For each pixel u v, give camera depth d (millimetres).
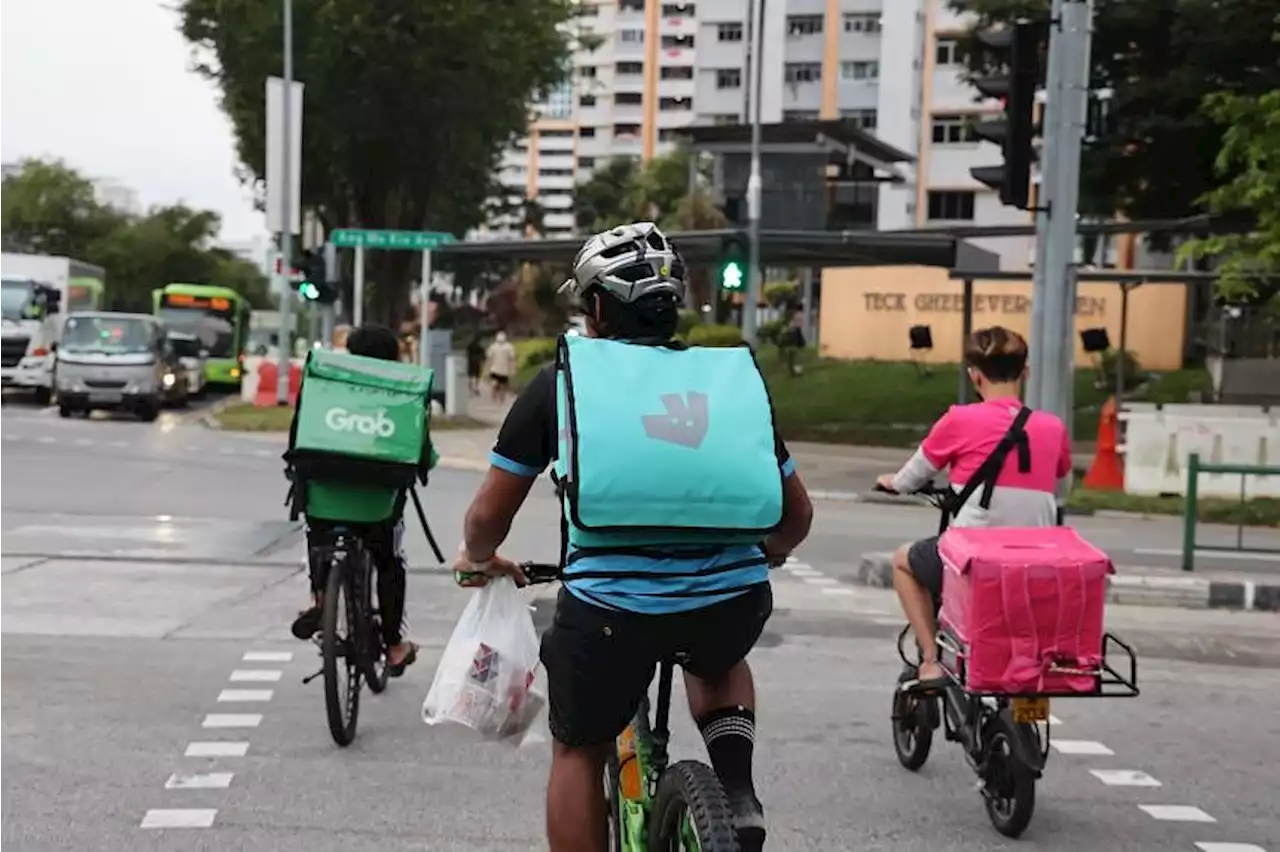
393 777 7227
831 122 71812
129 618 11234
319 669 9523
